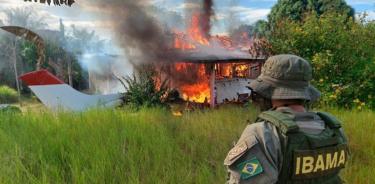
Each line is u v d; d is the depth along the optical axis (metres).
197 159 4.84
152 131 5.84
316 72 9.91
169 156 4.59
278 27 11.09
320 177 1.83
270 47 10.74
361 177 4.30
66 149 4.75
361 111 8.82
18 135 5.44
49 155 4.50
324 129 1.91
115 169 4.14
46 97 14.00
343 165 2.00
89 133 5.53
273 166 1.73
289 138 1.75
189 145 5.36
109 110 7.47
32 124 6.20
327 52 9.69
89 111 7.43
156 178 3.93
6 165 4.17
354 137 6.03
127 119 6.86
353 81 9.84
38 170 4.05
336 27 10.53
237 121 7.32
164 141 5.27
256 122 1.89
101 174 3.87
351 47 10.18
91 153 4.45
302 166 1.76
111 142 4.98
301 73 1.88
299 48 10.38
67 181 3.94
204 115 7.98
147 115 7.43
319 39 10.26
